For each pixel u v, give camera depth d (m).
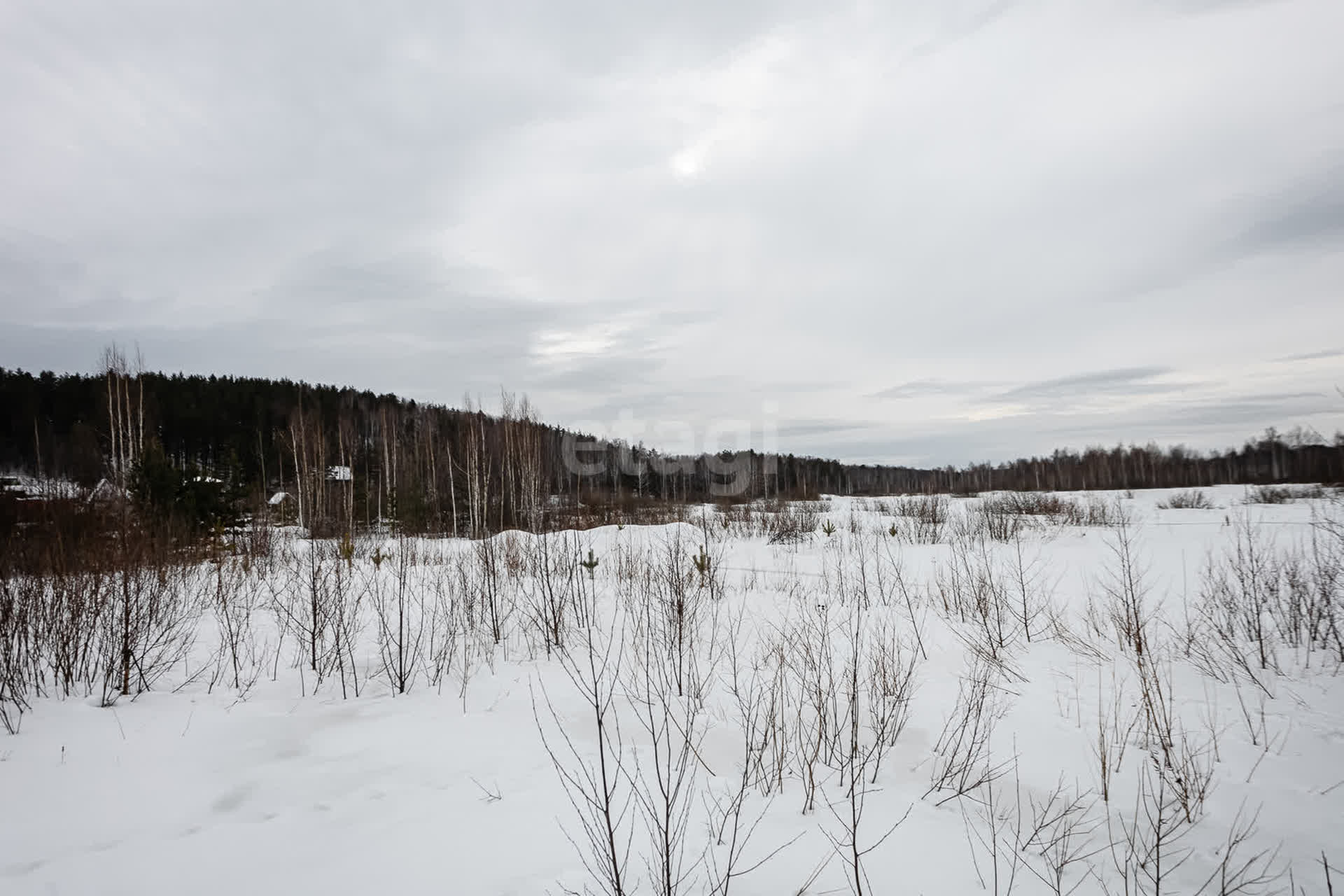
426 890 2.43
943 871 2.67
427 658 6.07
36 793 3.21
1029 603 7.88
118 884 2.46
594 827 2.96
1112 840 2.97
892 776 3.71
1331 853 2.78
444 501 27.16
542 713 4.62
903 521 21.42
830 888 2.52
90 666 5.45
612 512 20.84
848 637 6.75
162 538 7.40
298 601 8.11
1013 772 3.75
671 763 3.78
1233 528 13.12
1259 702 4.47
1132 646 5.82
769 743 4.09
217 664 5.79
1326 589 5.75
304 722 4.35
